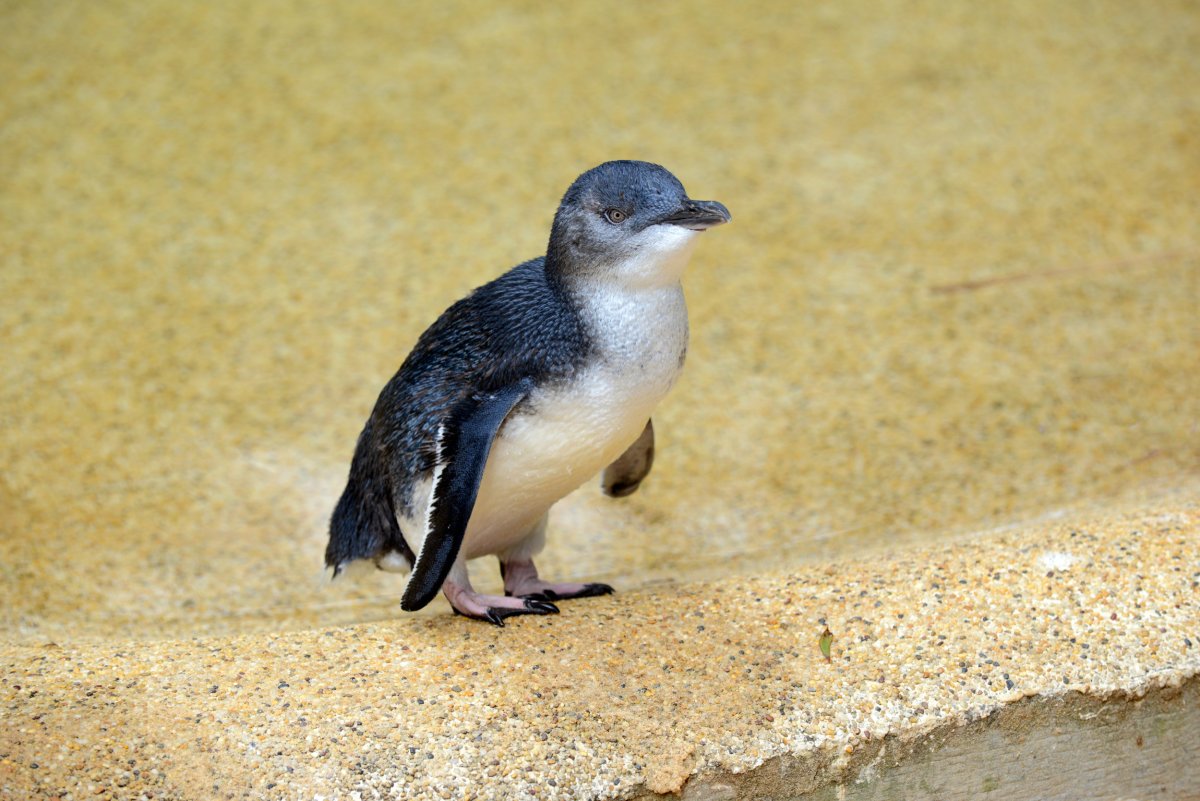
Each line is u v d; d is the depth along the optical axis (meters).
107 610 7.49
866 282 11.01
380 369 9.87
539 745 5.22
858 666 5.61
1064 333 10.29
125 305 10.60
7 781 4.89
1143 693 5.52
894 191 12.23
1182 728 5.64
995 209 11.92
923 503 8.49
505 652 5.72
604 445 5.86
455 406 5.71
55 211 11.77
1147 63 14.14
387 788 5.04
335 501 8.61
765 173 12.49
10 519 8.28
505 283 6.00
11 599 7.51
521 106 13.48
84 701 5.32
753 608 5.98
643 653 5.70
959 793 5.53
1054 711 5.49
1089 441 9.04
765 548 8.13
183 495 8.62
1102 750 5.60
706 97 13.69
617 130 13.07
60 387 9.62
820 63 14.27
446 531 5.57
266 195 12.09
